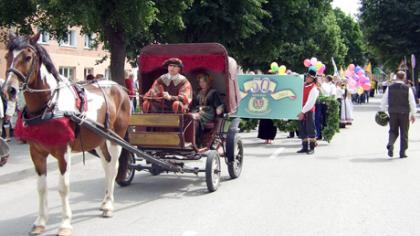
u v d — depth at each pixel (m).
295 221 6.77
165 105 8.64
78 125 6.34
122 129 7.76
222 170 10.73
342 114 20.52
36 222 6.34
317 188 8.80
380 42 40.41
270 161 11.88
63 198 6.14
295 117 14.02
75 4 11.96
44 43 32.16
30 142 6.11
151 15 12.95
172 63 8.62
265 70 36.53
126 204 7.77
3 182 9.49
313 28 26.62
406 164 11.40
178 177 9.95
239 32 20.80
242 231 6.33
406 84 12.34
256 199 8.03
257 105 14.31
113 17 12.89
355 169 10.73
